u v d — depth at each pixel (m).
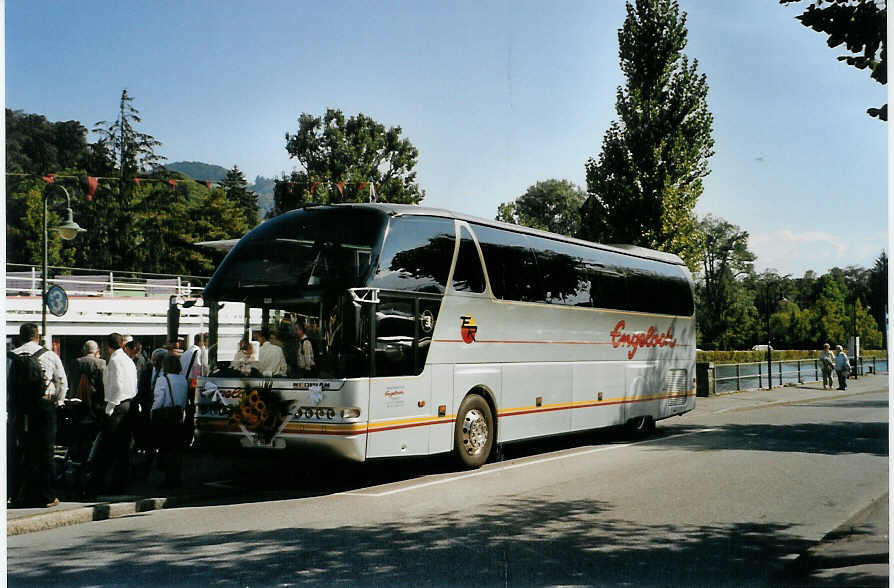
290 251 11.23
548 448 15.96
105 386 10.33
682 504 9.70
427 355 11.74
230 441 11.08
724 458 13.95
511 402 13.64
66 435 10.56
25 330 9.79
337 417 10.47
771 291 79.50
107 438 10.12
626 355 17.20
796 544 7.70
